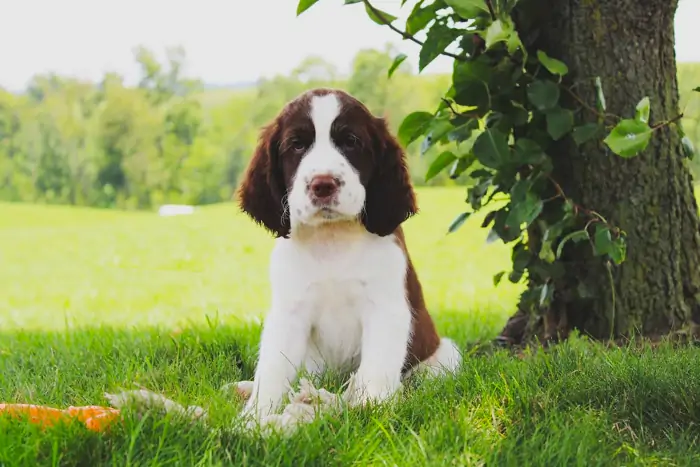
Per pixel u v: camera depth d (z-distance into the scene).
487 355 1.66
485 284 3.51
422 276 3.78
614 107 1.70
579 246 1.72
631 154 1.54
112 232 6.30
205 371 1.56
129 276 4.47
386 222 1.51
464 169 1.77
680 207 1.72
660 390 1.36
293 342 1.51
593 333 1.73
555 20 1.71
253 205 1.55
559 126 1.63
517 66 1.66
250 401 1.46
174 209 8.78
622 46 1.69
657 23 1.70
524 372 1.44
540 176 1.65
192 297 3.66
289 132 1.48
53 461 1.14
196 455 1.18
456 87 1.66
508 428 1.28
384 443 1.25
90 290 4.05
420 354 1.57
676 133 1.72
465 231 5.00
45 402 1.43
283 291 1.51
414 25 1.67
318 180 1.42
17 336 2.11
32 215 8.88
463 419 1.27
